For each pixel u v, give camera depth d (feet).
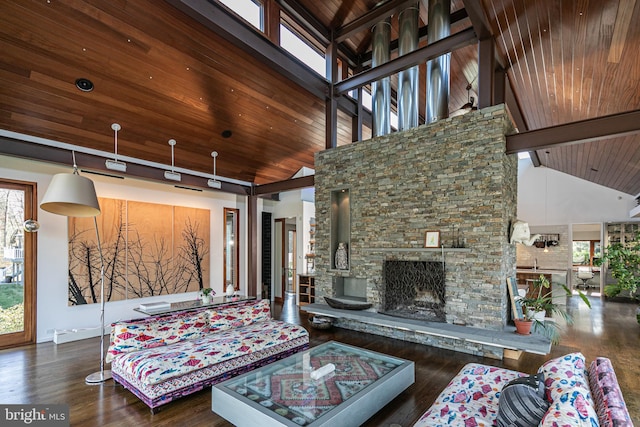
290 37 17.94
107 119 16.08
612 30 9.62
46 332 16.74
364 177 18.21
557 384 6.25
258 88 17.92
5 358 14.15
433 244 15.37
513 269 15.48
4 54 12.08
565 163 28.37
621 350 14.80
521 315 13.75
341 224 20.03
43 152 15.33
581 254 38.52
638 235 23.72
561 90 15.37
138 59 14.16
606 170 25.00
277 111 19.98
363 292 19.30
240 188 25.32
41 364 13.46
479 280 14.11
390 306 16.87
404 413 9.48
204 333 13.42
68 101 14.53
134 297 20.21
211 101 17.46
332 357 11.40
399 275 16.58
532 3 10.34
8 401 10.33
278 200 30.30
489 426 6.44
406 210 16.49
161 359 10.44
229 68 16.16
